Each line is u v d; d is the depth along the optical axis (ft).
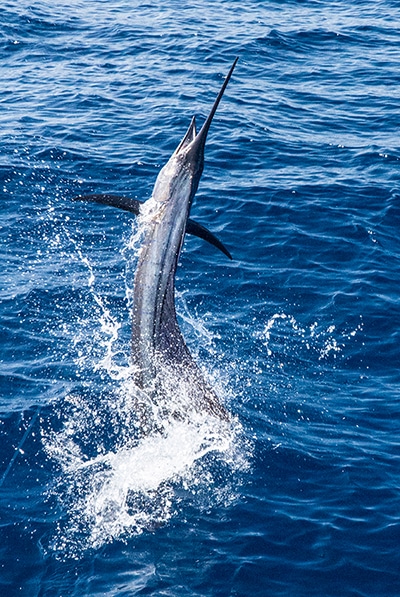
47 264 57.77
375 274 58.34
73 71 99.35
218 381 46.29
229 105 89.40
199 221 64.90
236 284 56.65
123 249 60.49
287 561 34.27
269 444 41.27
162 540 35.19
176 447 38.52
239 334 51.08
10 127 80.38
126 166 73.41
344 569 33.94
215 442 40.24
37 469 39.01
